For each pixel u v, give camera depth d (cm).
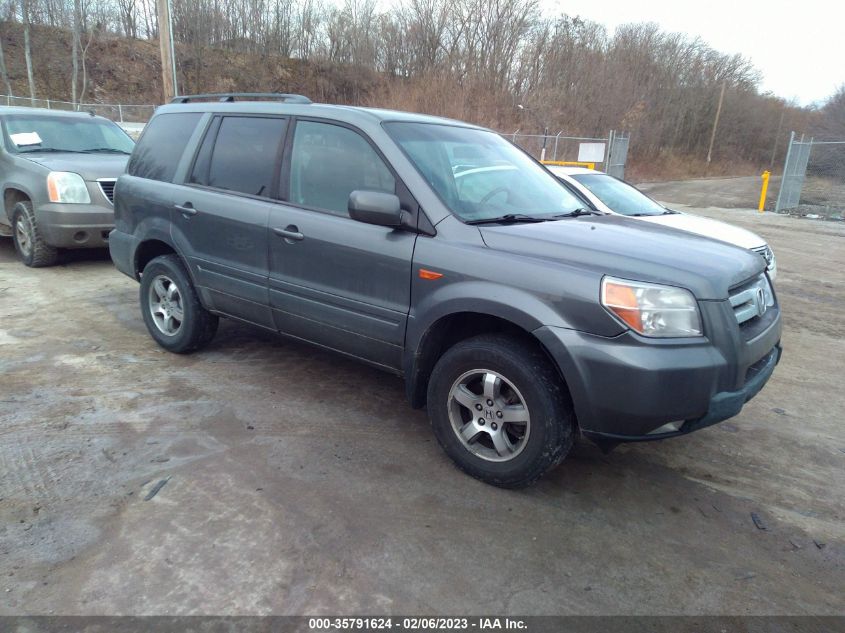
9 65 4075
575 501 306
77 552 251
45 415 369
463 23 3753
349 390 426
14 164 731
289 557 253
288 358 481
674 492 320
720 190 3184
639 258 282
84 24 4228
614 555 266
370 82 4572
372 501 296
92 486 298
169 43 1366
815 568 265
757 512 305
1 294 625
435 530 276
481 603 233
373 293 339
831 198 2362
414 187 329
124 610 221
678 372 260
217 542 261
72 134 823
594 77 3988
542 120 3422
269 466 323
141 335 521
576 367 269
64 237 690
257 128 410
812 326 666
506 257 295
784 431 400
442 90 3519
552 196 397
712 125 5941
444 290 307
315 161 375
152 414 376
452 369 312
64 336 511
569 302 273
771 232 1491
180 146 459
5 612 218
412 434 367
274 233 380
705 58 5856
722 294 276
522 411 293
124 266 502
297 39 4938
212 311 445
